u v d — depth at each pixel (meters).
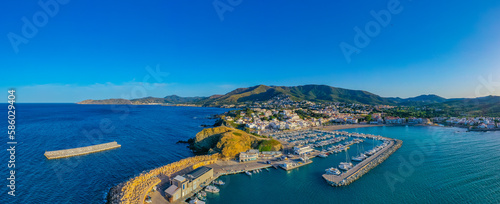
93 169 105.88
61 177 95.56
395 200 81.25
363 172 105.69
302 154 135.50
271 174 104.62
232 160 121.19
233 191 87.62
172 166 104.50
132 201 73.81
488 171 107.44
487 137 193.50
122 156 127.44
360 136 199.75
